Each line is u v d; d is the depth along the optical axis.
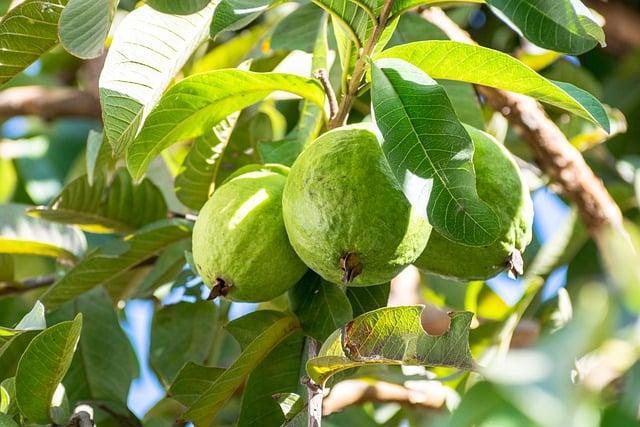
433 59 0.82
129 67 0.80
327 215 0.78
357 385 1.02
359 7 0.81
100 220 1.05
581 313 0.59
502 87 0.82
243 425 0.86
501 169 0.83
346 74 0.85
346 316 0.85
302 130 0.92
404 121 0.77
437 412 1.03
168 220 0.99
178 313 1.01
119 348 0.99
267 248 0.82
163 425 1.05
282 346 0.87
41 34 0.85
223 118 0.88
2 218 1.05
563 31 0.80
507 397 0.56
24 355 0.83
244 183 0.83
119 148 0.80
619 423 0.59
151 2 0.74
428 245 0.82
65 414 0.86
